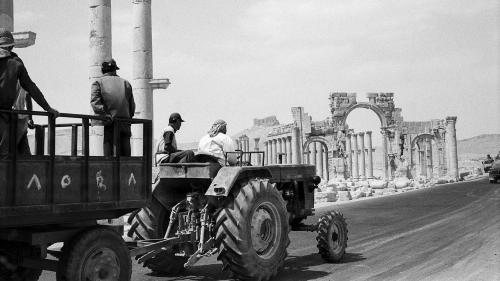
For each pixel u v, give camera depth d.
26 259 6.00
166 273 8.75
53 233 5.77
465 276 7.95
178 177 8.12
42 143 6.89
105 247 6.09
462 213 18.69
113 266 6.16
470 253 10.03
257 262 7.59
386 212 20.72
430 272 8.31
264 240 8.00
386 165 67.56
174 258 8.55
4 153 5.05
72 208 5.60
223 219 7.43
